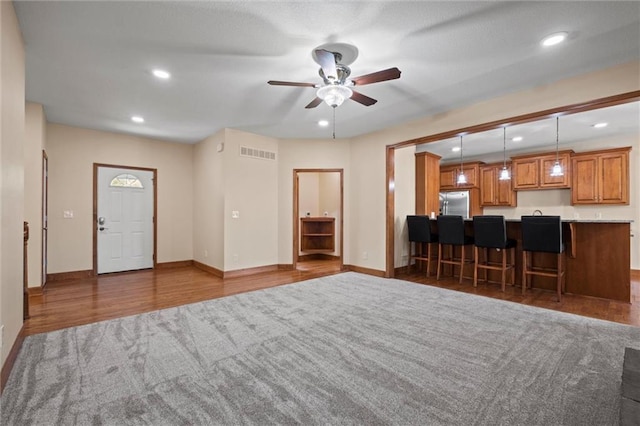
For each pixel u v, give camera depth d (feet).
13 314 7.11
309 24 7.67
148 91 11.73
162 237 19.66
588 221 12.94
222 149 17.20
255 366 7.00
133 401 5.74
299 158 19.54
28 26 7.61
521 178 22.00
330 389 6.10
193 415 5.33
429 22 7.61
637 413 3.62
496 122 12.48
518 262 15.08
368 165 18.19
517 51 9.00
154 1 6.77
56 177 15.88
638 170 17.95
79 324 9.64
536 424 5.12
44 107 13.50
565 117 15.10
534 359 7.34
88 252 16.89
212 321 9.86
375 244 17.76
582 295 13.24
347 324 9.58
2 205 6.04
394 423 5.13
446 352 7.69
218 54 9.07
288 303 11.85
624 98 9.68
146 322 9.78
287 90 11.64
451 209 25.57
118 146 17.99
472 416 5.31
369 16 7.36
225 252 16.94
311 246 24.95
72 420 5.22
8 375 6.53
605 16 7.40
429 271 17.16
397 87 11.46
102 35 8.07
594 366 7.02
